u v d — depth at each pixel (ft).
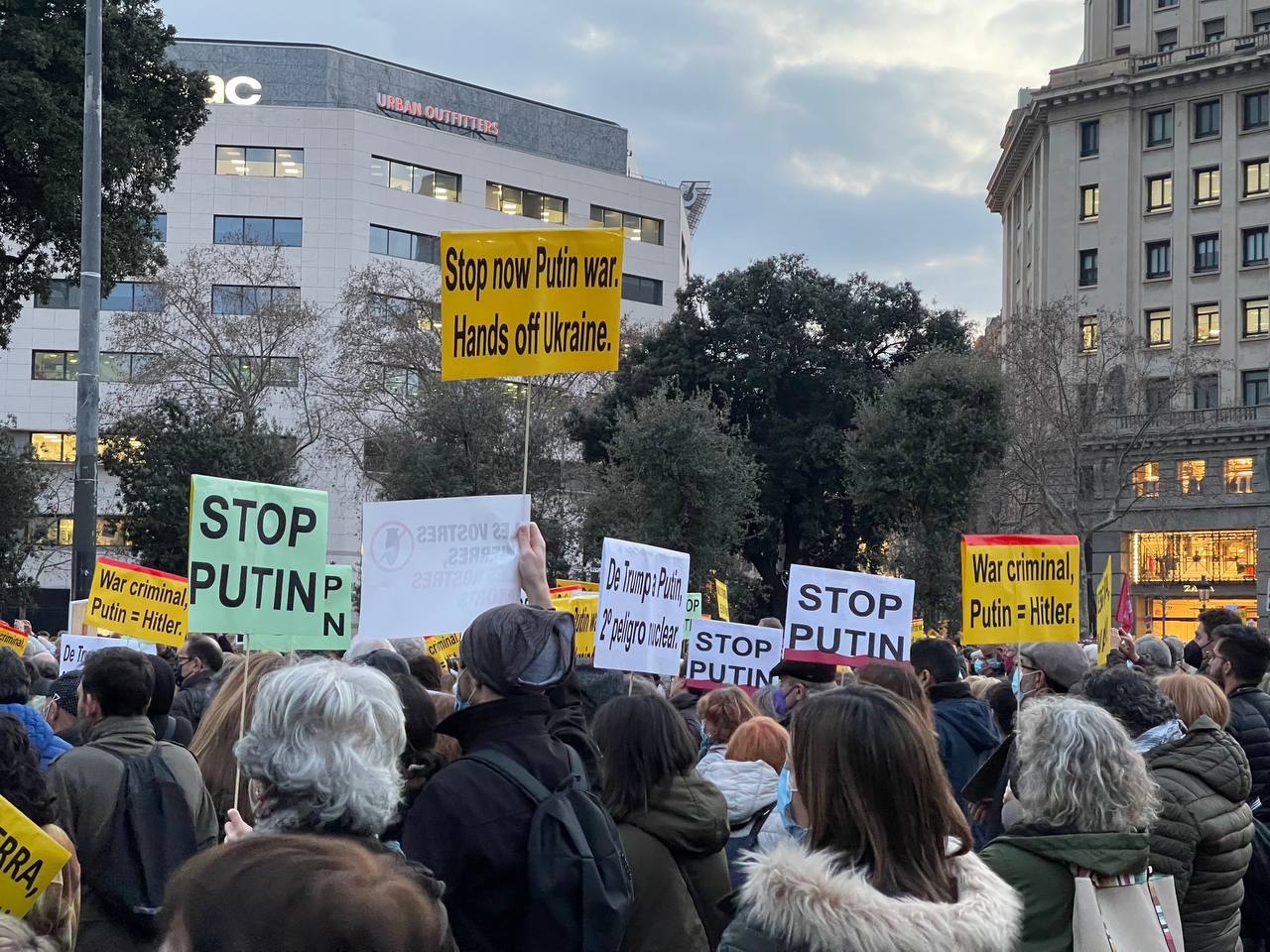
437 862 11.44
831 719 9.46
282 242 212.02
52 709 21.76
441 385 144.15
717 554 130.41
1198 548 193.36
